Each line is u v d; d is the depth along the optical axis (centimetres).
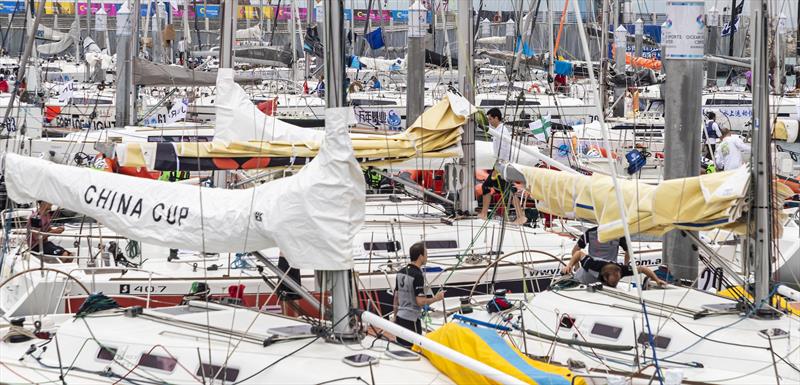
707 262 1412
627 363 1080
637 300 1214
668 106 1445
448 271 1544
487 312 1291
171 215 981
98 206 999
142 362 973
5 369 993
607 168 2522
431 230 1708
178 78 2327
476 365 851
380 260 1612
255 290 1474
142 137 2269
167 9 4566
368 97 3494
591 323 1168
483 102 3456
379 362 933
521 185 1383
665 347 1097
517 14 1614
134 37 2738
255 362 929
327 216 941
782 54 1942
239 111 1324
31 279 1417
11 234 1744
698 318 1140
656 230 1162
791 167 2089
